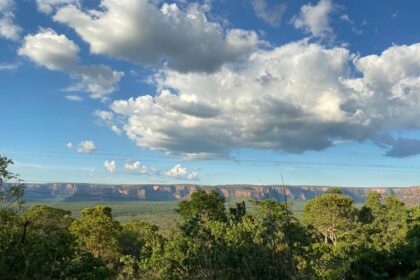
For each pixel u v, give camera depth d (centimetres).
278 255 697
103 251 4397
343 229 5128
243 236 731
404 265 689
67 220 5244
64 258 1588
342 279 664
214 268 726
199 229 790
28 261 1223
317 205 5091
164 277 973
